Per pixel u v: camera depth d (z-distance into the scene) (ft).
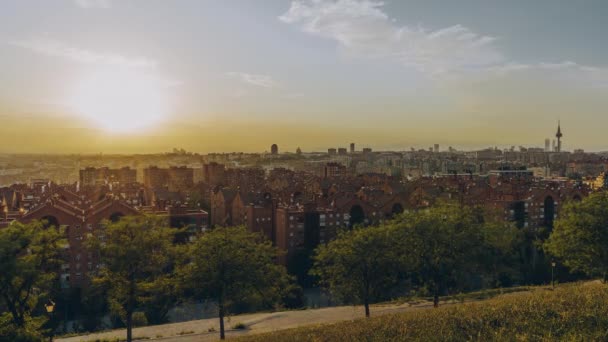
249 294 169.07
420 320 125.90
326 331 132.16
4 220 290.35
